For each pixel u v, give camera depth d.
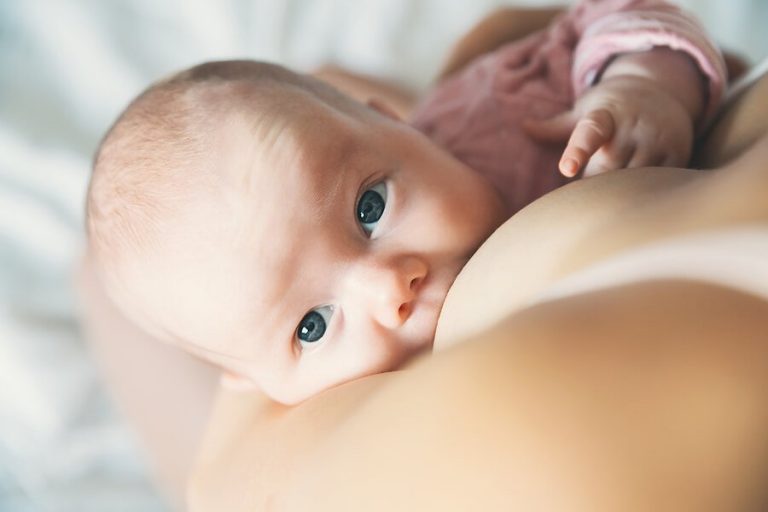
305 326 0.65
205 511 0.61
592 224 0.39
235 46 1.34
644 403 0.28
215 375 0.92
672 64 0.67
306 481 0.41
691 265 0.30
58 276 1.28
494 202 0.69
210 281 0.66
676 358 0.29
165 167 0.68
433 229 0.65
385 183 0.67
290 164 0.64
